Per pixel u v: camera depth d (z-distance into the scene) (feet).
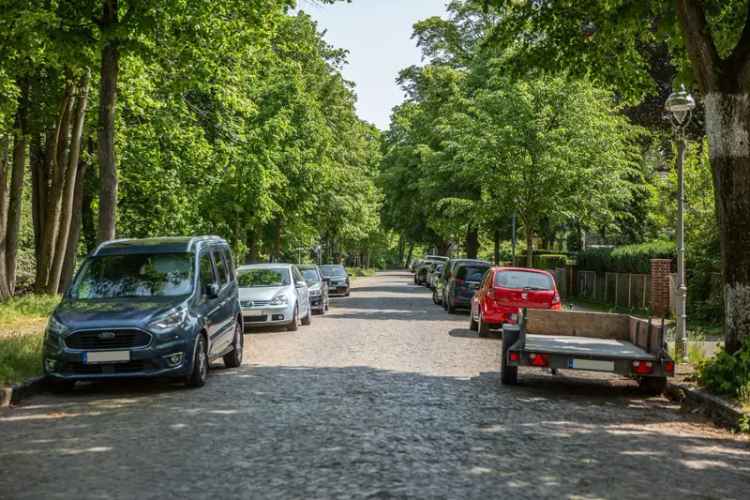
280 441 24.11
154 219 106.42
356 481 19.56
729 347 33.40
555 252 141.90
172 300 36.01
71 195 77.00
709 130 33.83
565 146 83.61
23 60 59.57
